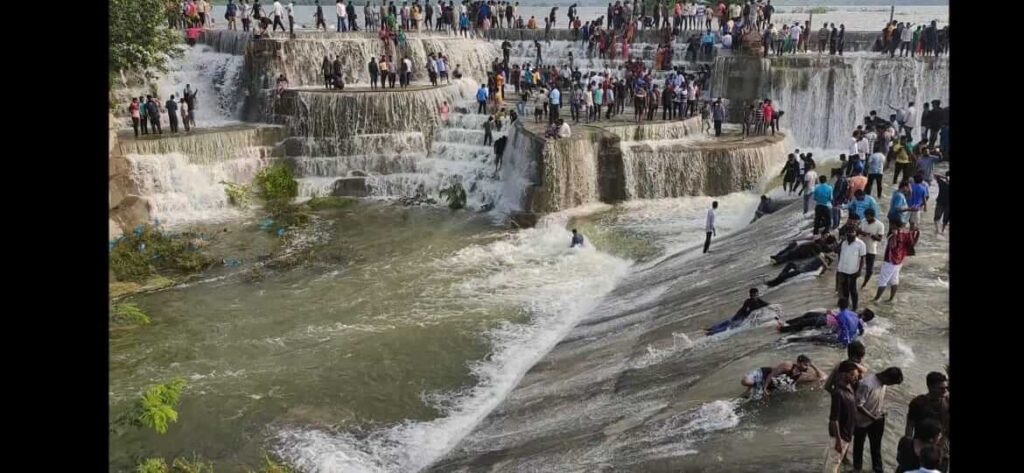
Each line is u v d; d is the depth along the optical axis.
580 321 21.70
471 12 50.62
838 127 39.22
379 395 17.81
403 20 47.25
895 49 40.41
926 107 30.56
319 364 19.36
